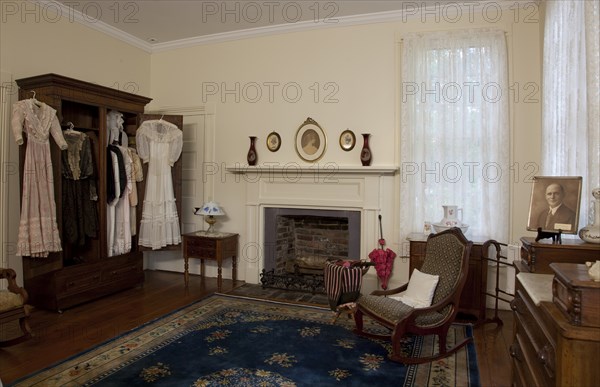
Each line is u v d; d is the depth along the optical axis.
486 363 2.75
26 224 3.44
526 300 1.94
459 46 3.96
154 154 4.56
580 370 1.30
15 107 3.43
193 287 4.63
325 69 4.54
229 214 5.01
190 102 5.20
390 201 4.26
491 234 3.89
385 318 2.77
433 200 4.07
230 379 2.48
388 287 4.21
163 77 5.34
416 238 3.74
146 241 4.51
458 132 3.98
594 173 2.09
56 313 3.70
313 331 3.29
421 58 4.09
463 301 3.58
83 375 2.52
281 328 3.35
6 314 2.82
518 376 2.07
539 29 3.79
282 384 2.43
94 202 4.14
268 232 4.80
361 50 4.39
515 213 3.88
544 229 2.27
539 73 3.81
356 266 3.32
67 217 3.84
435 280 3.01
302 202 4.59
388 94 4.29
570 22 2.58
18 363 2.69
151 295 4.30
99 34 4.67
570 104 2.57
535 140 3.83
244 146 4.94
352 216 4.43
